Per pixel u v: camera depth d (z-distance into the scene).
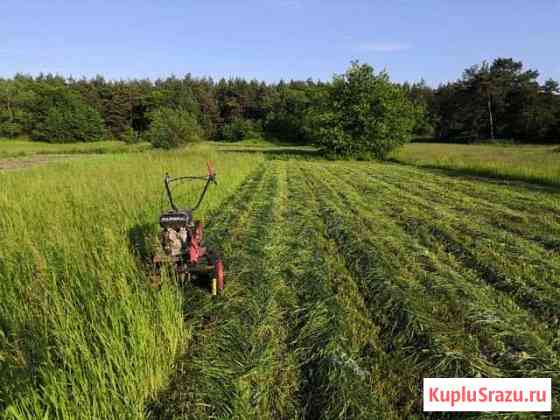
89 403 3.04
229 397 3.58
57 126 76.69
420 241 8.27
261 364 4.04
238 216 10.37
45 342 3.51
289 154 43.84
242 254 7.26
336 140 34.91
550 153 37.25
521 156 32.50
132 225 7.50
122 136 82.50
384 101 34.53
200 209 10.08
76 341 3.49
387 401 3.56
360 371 3.90
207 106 92.75
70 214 7.79
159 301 4.36
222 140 89.56
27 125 79.62
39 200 9.03
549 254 7.36
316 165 27.72
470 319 4.90
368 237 8.31
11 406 2.71
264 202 12.43
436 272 6.43
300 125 79.06
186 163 17.91
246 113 97.69
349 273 6.51
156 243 5.63
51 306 4.07
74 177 12.95
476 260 6.98
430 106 86.31
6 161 35.41
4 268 5.14
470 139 72.94
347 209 11.39
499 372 3.92
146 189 10.91
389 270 6.42
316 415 3.46
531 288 5.76
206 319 4.96
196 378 3.82
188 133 37.97
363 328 4.75
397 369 4.02
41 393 3.20
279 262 6.91
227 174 16.27
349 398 3.50
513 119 71.56
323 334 4.54
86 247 5.67
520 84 71.94
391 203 12.27
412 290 5.66
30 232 6.50
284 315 5.12
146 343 3.76
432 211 10.95
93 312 3.98
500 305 5.31
